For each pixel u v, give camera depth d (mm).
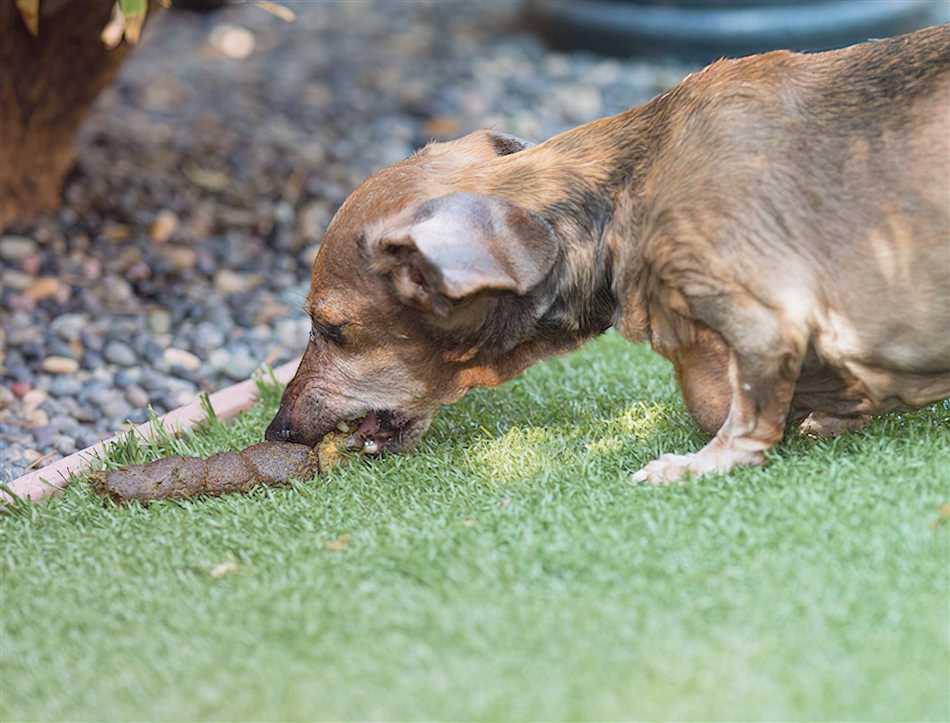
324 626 3676
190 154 8484
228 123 9109
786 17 9867
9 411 5867
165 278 7027
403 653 3502
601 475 4555
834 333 4281
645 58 10250
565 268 4605
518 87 9852
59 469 5082
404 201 4516
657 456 4707
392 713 3271
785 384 4281
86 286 6887
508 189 4594
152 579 4109
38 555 4379
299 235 7543
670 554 3850
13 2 6496
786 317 4191
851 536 3840
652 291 4473
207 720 3336
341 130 9109
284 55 10719
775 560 3762
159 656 3656
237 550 4266
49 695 3545
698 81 4555
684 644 3422
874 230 4227
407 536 4141
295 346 6414
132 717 3395
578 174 4613
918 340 4262
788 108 4363
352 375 4754
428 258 4082
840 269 4250
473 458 4848
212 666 3553
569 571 3818
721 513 4051
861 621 3453
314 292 4707
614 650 3420
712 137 4363
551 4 10633
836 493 4125
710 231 4254
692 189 4312
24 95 7051
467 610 3652
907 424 4676
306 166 8414
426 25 11461
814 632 3426
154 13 7027
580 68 10211
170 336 6496
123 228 7477
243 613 3807
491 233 4180
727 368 4363
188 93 9766
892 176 4227
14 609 4023
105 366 6242
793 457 4430
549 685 3305
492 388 5531
